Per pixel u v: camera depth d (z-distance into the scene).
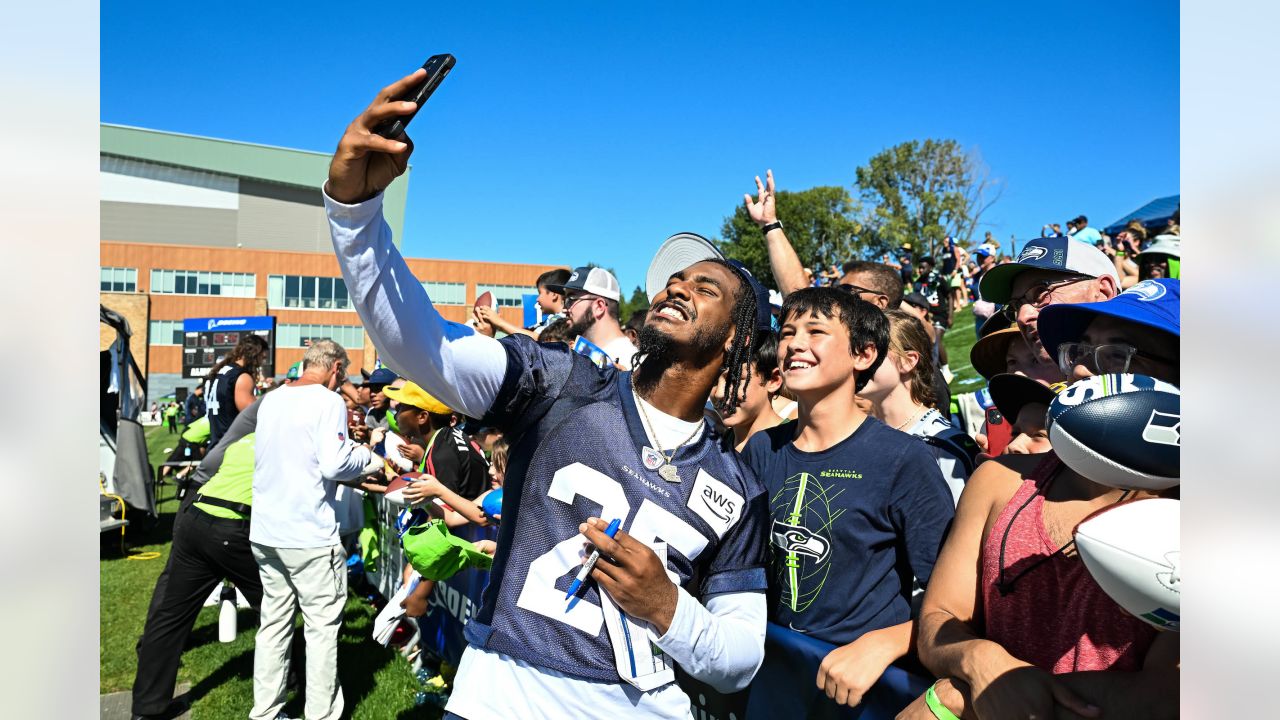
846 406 2.06
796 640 1.91
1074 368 1.38
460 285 54.38
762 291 1.72
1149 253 6.52
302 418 3.69
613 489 1.53
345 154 1.22
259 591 3.98
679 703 1.56
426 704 4.11
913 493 1.89
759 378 2.69
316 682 3.76
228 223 67.69
